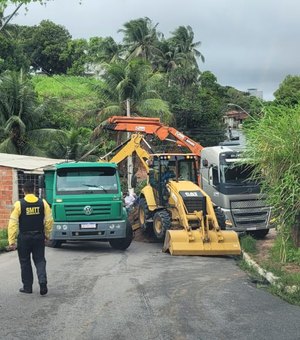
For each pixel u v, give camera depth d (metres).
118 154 21.58
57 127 42.16
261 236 19.11
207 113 55.06
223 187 18.53
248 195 18.58
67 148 36.25
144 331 6.89
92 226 15.30
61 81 69.31
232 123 61.84
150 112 38.94
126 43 67.06
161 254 14.95
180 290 9.53
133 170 28.72
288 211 11.86
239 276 11.17
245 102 68.44
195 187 16.33
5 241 16.31
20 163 23.81
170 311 7.95
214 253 14.55
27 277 9.18
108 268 12.11
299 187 11.29
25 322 7.30
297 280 9.56
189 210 15.53
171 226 16.39
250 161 12.39
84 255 14.64
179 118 53.56
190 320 7.44
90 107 50.66
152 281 10.43
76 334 6.74
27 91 35.66
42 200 9.23
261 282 10.40
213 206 16.44
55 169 15.80
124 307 8.17
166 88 55.34
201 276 11.12
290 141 11.65
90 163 15.96
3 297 8.87
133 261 13.39
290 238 12.51
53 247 16.67
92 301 8.57
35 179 23.33
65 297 8.88
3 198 22.83
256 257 13.55
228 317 7.62
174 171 17.95
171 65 70.50
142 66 40.00
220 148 19.38
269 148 11.78
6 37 62.12
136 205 20.08
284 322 7.37
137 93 39.53
